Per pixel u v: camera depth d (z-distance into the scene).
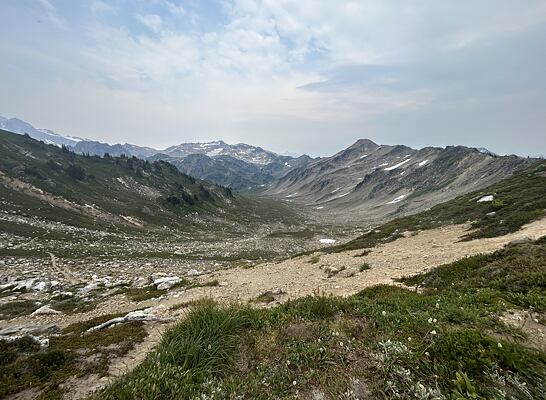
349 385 4.80
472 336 5.27
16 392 5.39
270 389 5.02
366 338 6.11
